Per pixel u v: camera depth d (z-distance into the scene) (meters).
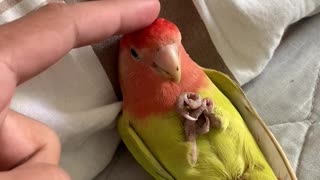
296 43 0.23
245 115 0.19
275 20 0.21
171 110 0.18
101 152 0.19
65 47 0.16
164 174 0.18
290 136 0.20
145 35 0.17
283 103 0.21
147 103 0.18
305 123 0.21
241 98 0.19
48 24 0.15
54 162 0.16
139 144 0.18
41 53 0.15
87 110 0.18
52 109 0.18
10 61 0.14
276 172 0.18
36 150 0.16
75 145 0.19
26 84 0.17
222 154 0.18
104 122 0.19
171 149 0.18
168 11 0.20
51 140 0.16
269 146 0.18
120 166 0.20
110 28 0.17
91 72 0.19
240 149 0.18
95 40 0.17
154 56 0.17
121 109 0.19
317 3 0.23
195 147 0.17
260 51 0.22
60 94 0.18
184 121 0.17
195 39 0.21
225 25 0.21
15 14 0.17
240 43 0.21
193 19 0.20
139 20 0.17
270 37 0.21
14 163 0.15
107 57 0.19
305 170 0.20
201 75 0.18
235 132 0.18
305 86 0.22
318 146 0.20
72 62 0.18
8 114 0.15
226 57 0.21
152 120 0.18
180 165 0.18
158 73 0.17
